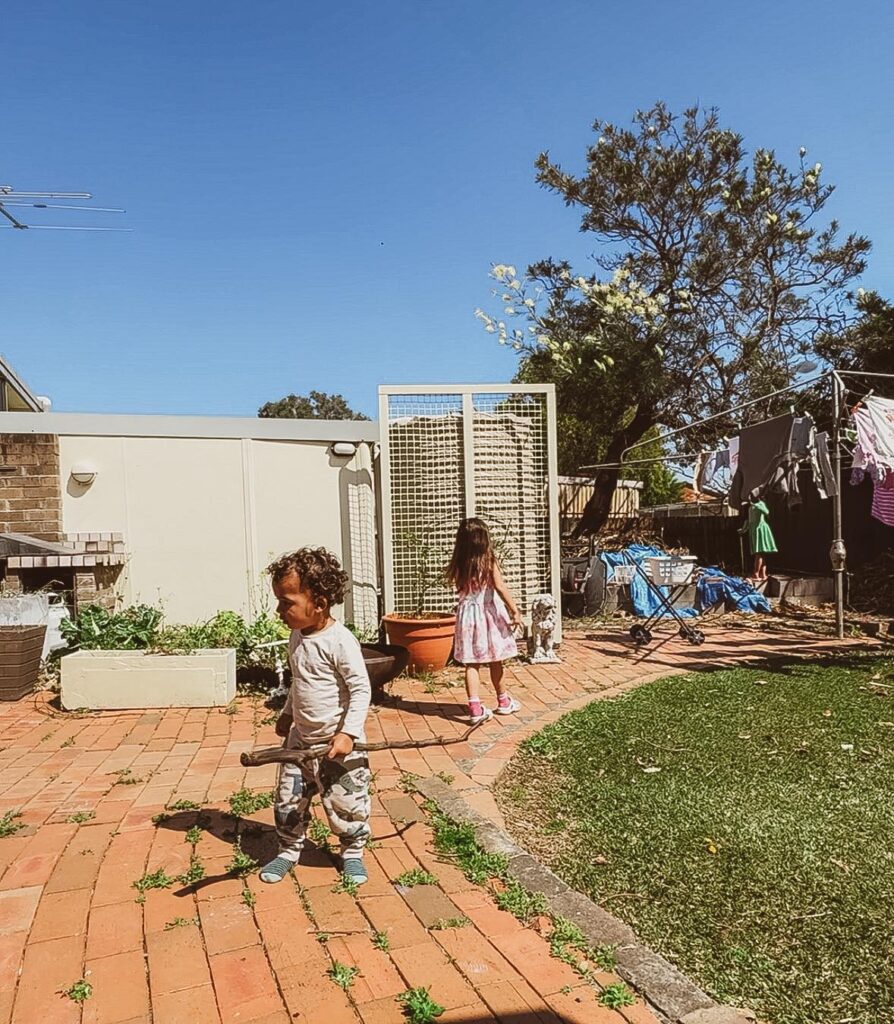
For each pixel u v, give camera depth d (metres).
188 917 2.84
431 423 7.96
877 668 7.48
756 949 2.72
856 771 4.54
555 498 8.29
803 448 8.82
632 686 6.92
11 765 4.70
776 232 14.30
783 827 3.74
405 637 7.15
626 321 14.13
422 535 7.92
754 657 8.26
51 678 6.93
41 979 2.47
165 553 8.15
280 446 8.45
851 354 15.28
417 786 4.27
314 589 3.01
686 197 14.67
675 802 4.10
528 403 8.22
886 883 3.16
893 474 9.38
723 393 15.00
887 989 2.48
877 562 13.34
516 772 4.65
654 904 3.05
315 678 3.08
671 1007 2.34
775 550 13.38
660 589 11.66
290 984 2.44
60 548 7.33
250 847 3.45
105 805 3.98
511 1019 2.28
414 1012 2.27
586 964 2.57
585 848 3.57
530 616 8.22
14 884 3.10
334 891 3.04
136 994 2.39
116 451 8.04
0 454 7.62
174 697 6.12
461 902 2.97
